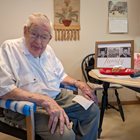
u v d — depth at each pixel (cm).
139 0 335
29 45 155
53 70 174
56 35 323
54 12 317
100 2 327
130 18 337
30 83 152
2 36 313
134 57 192
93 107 169
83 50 333
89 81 295
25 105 128
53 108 133
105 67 197
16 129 148
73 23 325
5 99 139
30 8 312
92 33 332
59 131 132
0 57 150
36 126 142
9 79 142
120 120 280
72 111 163
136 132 246
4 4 306
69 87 182
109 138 233
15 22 312
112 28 334
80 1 323
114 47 196
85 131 163
